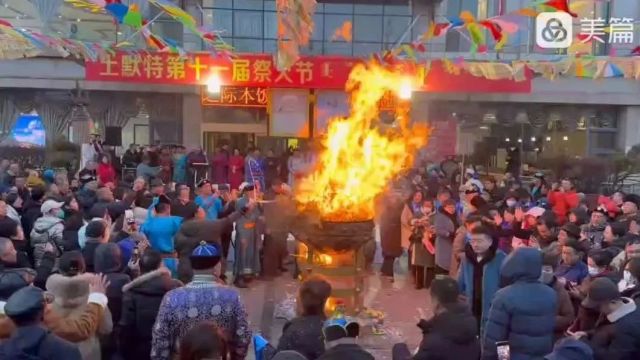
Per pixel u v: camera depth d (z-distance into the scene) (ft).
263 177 65.62
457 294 15.71
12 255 20.80
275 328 30.27
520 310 15.93
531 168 74.28
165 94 75.41
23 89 73.92
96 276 18.08
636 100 75.41
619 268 23.81
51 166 69.72
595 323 17.78
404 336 29.12
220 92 73.05
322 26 74.59
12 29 36.96
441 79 58.34
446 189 39.65
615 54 61.72
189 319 15.12
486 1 73.31
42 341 12.72
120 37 67.51
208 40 46.06
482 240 22.76
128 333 19.27
